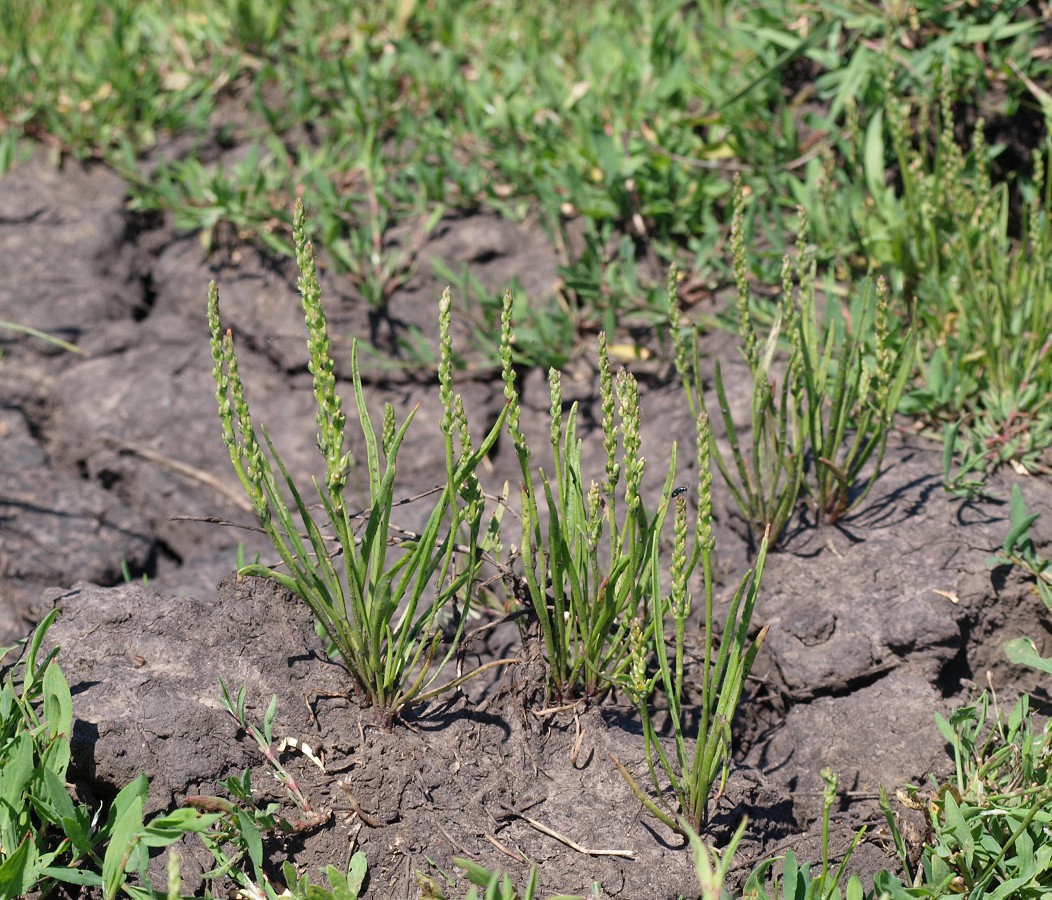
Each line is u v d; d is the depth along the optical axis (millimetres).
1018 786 1938
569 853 1860
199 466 3131
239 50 4117
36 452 3107
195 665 1998
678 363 2277
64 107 3988
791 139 3285
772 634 2289
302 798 1841
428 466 3029
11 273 3529
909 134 2975
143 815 1838
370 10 4219
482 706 2049
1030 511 2406
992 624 2289
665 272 3176
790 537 2443
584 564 1924
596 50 3865
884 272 2957
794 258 2982
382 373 3141
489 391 3094
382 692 1950
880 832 1939
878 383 2291
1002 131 3201
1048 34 3199
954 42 3109
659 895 1813
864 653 2230
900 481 2496
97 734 1872
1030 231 2986
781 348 2861
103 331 3406
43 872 1659
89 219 3646
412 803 1896
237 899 1769
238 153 3873
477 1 4406
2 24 4340
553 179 3383
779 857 1892
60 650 2000
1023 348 2715
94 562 2830
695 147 3395
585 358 3090
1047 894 1740
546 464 2986
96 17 4535
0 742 1813
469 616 2342
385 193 3498
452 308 3223
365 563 1845
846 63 3322
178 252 3631
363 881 1822
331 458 1761
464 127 3680
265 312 3355
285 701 1973
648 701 2188
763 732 2246
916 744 2092
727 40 3689
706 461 1614
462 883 1815
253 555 2773
